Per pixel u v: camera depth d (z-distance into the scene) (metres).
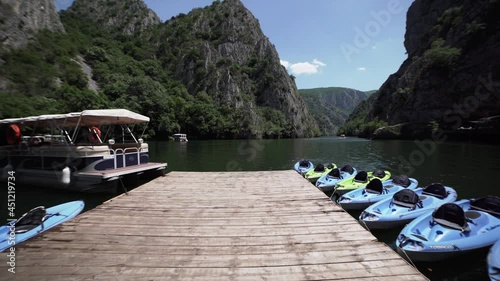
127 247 6.81
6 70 61.12
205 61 134.12
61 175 15.22
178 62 140.00
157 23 178.38
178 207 10.16
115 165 15.91
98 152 14.96
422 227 8.28
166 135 80.44
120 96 79.06
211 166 28.64
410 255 7.41
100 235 7.54
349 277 5.45
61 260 6.17
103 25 157.88
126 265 5.95
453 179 19.38
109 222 8.54
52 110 50.59
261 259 6.21
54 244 6.97
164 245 6.94
